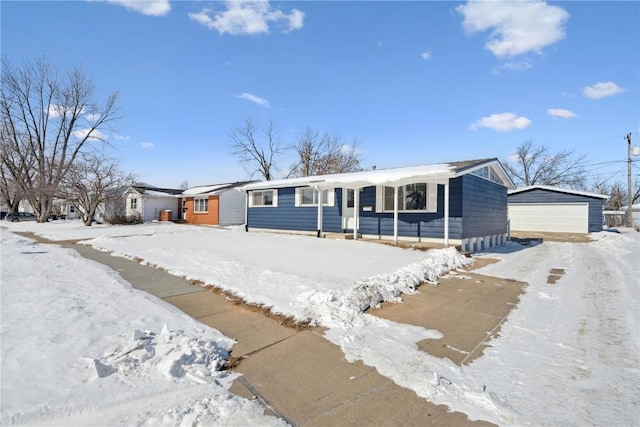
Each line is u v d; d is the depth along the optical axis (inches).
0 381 109.5
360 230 538.6
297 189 623.5
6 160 1090.1
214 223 1009.5
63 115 1130.0
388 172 521.0
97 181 912.3
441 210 457.1
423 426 97.4
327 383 121.2
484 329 173.2
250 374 127.6
